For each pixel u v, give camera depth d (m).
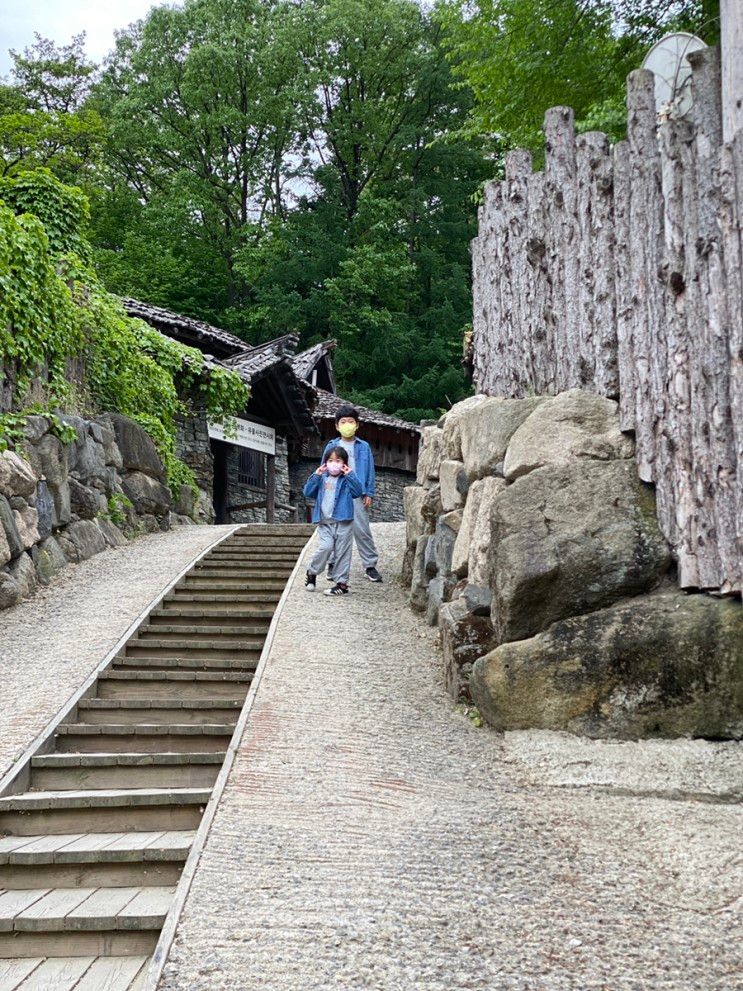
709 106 6.13
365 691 6.82
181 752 6.34
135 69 41.78
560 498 6.46
